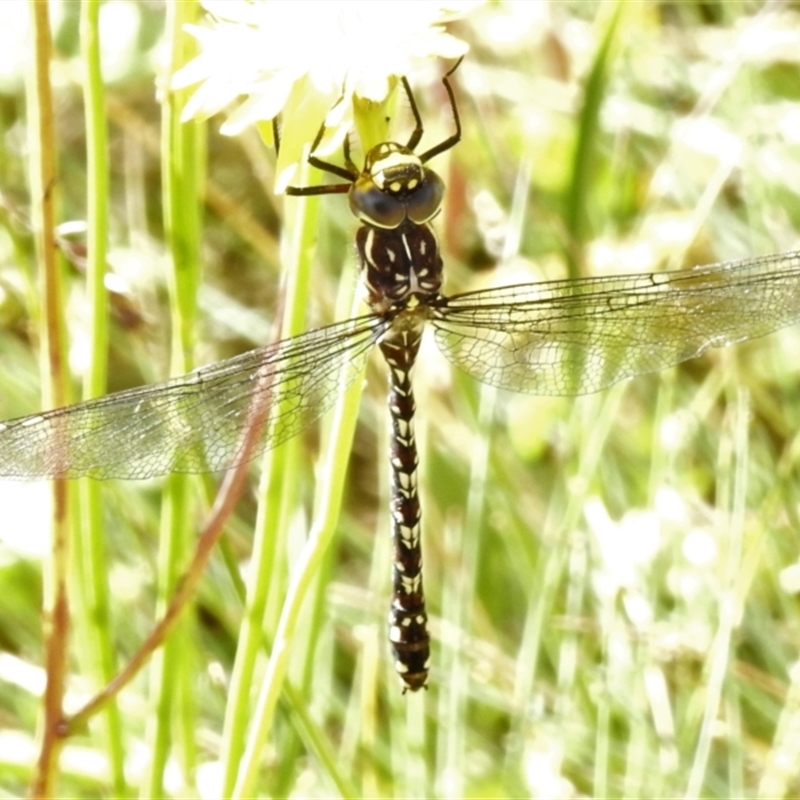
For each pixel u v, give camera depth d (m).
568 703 0.76
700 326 0.72
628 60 0.82
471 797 0.75
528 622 0.76
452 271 0.80
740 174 0.82
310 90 0.67
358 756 0.77
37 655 0.78
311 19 0.67
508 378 0.72
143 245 0.80
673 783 0.75
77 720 0.70
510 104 0.84
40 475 0.69
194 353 0.71
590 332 0.72
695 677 0.77
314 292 0.78
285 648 0.69
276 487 0.69
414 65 0.67
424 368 0.77
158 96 0.70
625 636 0.76
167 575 0.72
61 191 0.83
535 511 0.79
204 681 0.77
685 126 0.79
